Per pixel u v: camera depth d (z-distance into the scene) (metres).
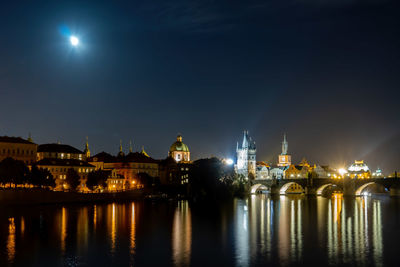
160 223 195.62
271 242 154.75
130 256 135.50
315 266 125.62
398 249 143.88
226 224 195.00
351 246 148.38
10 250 141.88
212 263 128.38
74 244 150.25
